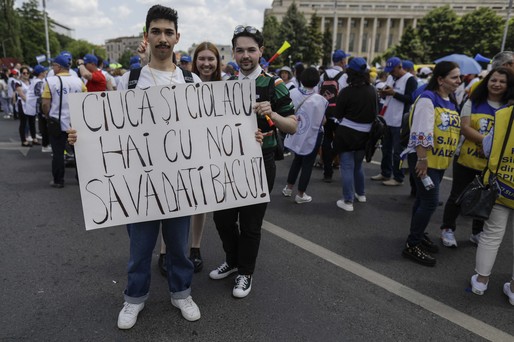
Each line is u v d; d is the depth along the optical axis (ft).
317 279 9.43
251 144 7.64
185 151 7.18
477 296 8.91
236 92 7.41
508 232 12.80
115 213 6.82
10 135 30.27
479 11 140.87
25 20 195.72
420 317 8.00
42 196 15.34
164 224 7.38
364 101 13.58
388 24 249.55
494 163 8.28
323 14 246.68
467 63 25.99
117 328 7.32
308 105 14.10
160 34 6.67
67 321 7.48
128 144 6.85
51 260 10.01
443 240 11.82
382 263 10.42
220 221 8.65
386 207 15.20
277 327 7.50
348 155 14.43
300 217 13.89
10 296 8.29
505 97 10.37
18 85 25.30
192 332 7.28
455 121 10.05
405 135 11.17
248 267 8.57
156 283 9.04
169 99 6.99
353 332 7.43
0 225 12.29
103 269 9.59
